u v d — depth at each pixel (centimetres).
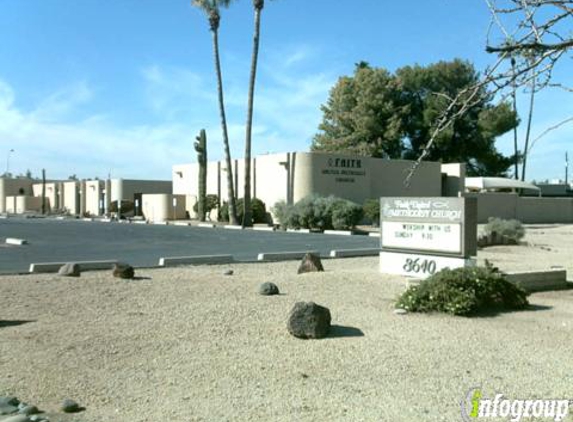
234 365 753
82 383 689
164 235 3284
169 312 1043
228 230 3872
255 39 4303
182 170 6009
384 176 4847
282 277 1470
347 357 784
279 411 600
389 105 6066
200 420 580
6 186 9050
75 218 6359
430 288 1076
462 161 6016
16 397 646
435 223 1470
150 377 709
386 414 588
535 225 5347
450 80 5675
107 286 1289
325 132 6788
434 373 719
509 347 834
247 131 4325
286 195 4522
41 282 1330
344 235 3366
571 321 1001
